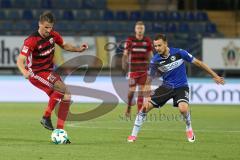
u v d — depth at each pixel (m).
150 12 88.94
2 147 31.22
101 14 88.06
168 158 28.12
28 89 70.81
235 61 75.50
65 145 32.38
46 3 89.75
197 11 90.25
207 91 70.69
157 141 35.06
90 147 31.67
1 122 46.47
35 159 27.19
